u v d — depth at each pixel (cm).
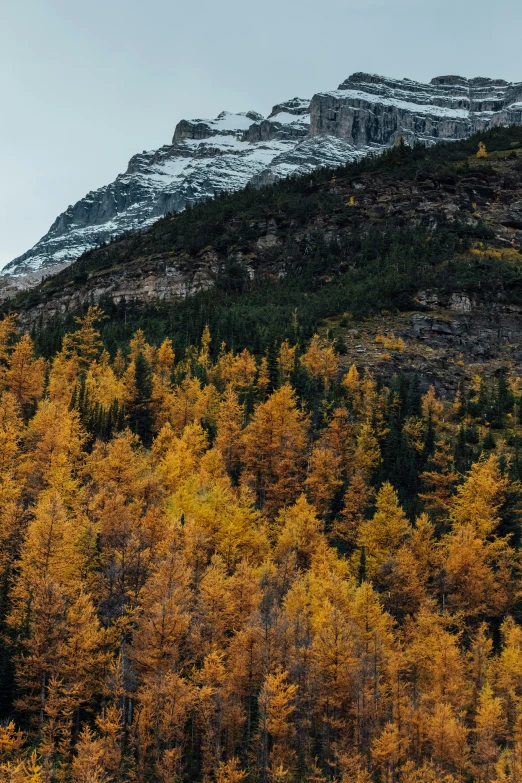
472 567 7375
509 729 6059
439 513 9362
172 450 9250
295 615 6112
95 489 8094
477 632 7250
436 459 10038
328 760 5488
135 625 6053
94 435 10656
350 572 7738
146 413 11581
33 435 9125
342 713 5778
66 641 5622
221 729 5606
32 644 5353
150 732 5547
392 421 11888
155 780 5247
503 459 11112
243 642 5609
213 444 10469
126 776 5200
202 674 5372
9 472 7656
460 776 5531
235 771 5134
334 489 9188
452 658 6031
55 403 10175
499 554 8012
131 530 6638
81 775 4766
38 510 6494
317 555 7212
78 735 5431
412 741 5703
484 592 7500
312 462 9531
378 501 8169
